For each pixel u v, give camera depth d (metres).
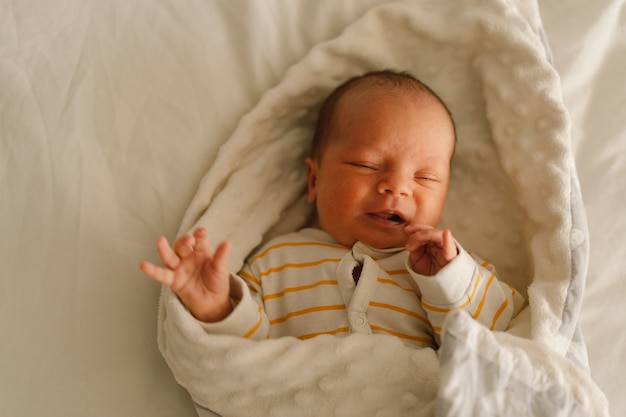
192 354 0.99
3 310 1.11
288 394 0.99
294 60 1.37
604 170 1.38
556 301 1.08
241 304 1.00
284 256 1.23
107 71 1.29
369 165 1.19
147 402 1.09
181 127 1.28
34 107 1.24
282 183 1.34
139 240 1.20
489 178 1.33
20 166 1.21
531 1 1.33
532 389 0.91
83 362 1.09
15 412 1.05
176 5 1.34
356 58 1.36
